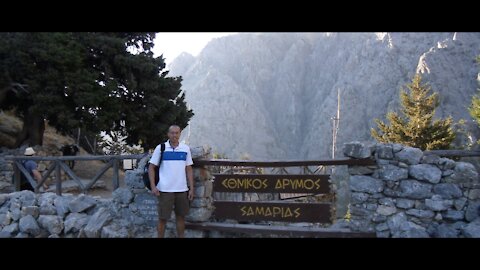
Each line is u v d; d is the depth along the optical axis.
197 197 6.86
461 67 81.12
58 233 7.62
